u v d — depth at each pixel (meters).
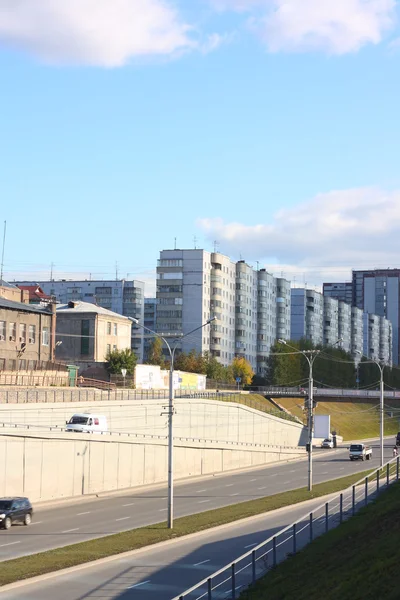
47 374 98.56
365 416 174.25
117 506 64.12
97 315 127.69
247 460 107.00
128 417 87.31
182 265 187.50
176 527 51.72
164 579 36.59
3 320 96.81
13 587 34.50
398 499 49.00
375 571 31.59
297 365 189.25
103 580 36.28
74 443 70.38
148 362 160.88
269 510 59.97
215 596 32.06
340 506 45.91
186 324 186.62
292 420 138.38
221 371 161.50
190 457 92.19
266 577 34.75
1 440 61.38
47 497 66.62
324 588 31.59
